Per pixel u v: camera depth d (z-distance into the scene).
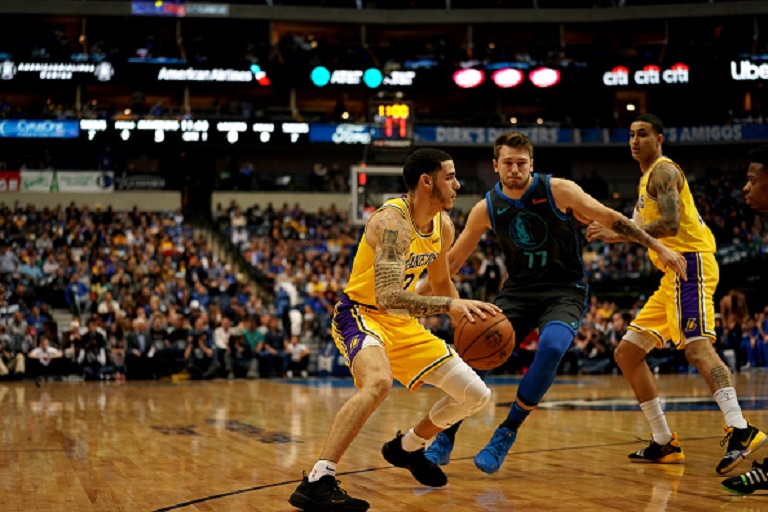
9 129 25.34
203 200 27.52
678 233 4.93
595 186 28.16
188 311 17.27
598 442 6.08
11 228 22.39
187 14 27.59
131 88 29.48
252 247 22.25
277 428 7.34
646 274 21.61
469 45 29.22
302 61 27.59
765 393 10.85
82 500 3.86
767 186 4.05
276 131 26.55
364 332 3.75
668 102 30.16
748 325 18.08
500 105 30.61
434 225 3.91
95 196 26.47
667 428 5.06
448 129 27.56
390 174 17.30
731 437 4.41
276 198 27.89
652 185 4.94
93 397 11.41
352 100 30.45
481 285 19.95
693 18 28.31
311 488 3.44
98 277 18.70
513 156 4.56
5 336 15.58
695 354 4.82
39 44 27.33
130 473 4.72
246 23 29.02
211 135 26.23
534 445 5.91
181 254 21.31
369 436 6.56
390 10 28.89
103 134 25.73
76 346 15.75
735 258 22.06
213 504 3.73
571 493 3.98
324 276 19.92
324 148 27.81
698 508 3.57
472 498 3.86
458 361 3.86
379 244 3.62
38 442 6.31
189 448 5.90
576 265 4.73
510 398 10.95
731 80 27.47
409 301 3.46
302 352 16.97
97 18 28.39
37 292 18.84
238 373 16.41
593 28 30.14
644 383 5.08
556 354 4.33
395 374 3.97
